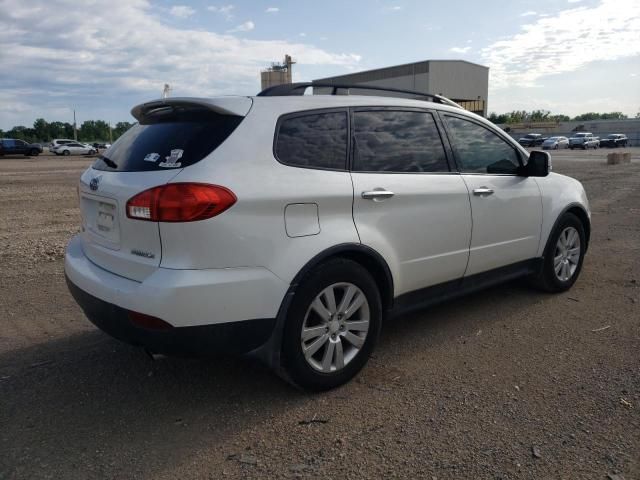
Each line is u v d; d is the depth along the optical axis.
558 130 87.38
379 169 3.70
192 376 3.70
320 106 3.51
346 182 3.44
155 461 2.75
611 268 6.31
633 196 13.84
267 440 2.93
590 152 50.09
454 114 4.36
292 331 3.19
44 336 4.43
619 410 3.16
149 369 3.81
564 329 4.44
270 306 3.09
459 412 3.17
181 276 2.85
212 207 2.87
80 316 4.90
